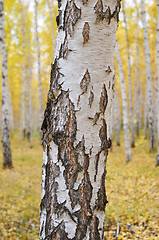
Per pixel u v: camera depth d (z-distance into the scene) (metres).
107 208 4.38
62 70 1.33
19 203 4.46
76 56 1.30
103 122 1.34
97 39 1.30
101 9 1.30
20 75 19.61
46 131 1.40
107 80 1.35
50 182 1.33
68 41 1.32
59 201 1.29
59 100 1.33
